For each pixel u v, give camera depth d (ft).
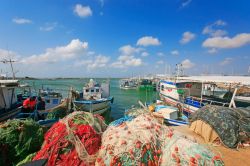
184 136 13.12
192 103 46.01
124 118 14.43
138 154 9.94
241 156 18.67
